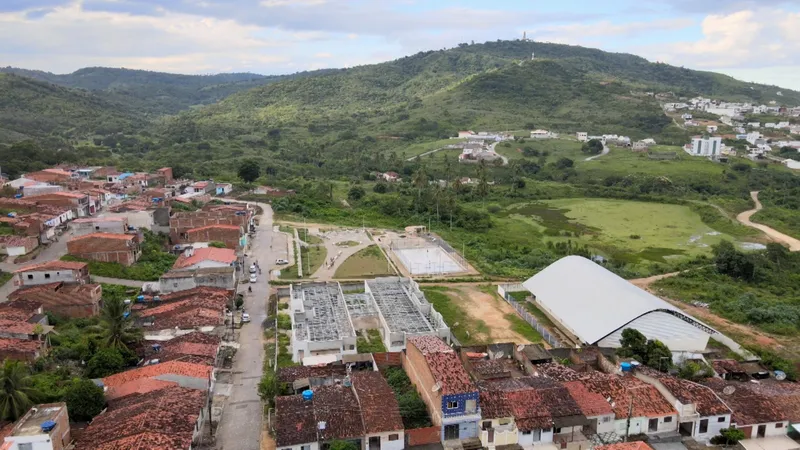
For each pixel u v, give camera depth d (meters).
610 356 86.25
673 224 198.12
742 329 106.31
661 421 67.19
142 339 86.62
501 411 65.12
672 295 124.75
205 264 117.00
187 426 60.88
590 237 180.12
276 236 162.00
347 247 155.62
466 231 184.75
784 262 152.38
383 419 62.44
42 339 82.44
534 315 109.62
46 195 152.38
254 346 91.38
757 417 67.38
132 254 122.62
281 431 60.41
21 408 61.31
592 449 59.50
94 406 65.88
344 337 85.81
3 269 112.88
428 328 92.12
